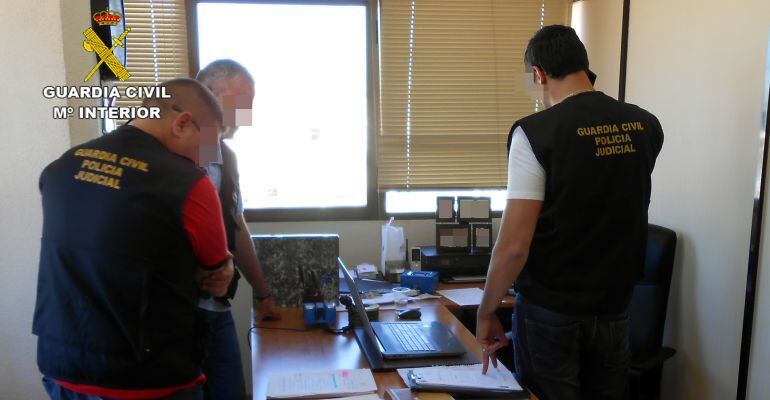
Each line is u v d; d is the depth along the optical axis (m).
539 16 3.13
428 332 1.95
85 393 1.28
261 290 2.14
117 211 1.22
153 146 1.33
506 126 3.16
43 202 1.30
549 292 1.61
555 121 1.54
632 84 2.74
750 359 2.05
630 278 1.62
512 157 1.60
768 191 1.96
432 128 3.11
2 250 1.95
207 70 1.97
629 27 2.75
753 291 2.03
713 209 2.25
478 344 1.81
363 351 1.81
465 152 3.15
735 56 2.11
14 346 1.99
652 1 2.57
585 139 1.54
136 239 1.22
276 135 2.98
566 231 1.56
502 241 1.58
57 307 1.25
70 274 1.23
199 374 1.40
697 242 2.35
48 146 1.92
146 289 1.24
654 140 1.67
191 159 1.45
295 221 3.07
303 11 2.93
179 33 2.87
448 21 3.05
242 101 1.96
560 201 1.55
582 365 1.68
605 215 1.56
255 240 2.22
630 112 1.63
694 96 2.33
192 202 1.29
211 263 1.38
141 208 1.23
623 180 1.56
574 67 1.63
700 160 2.31
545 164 1.54
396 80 3.05
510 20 3.10
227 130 1.96
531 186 1.56
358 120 3.05
